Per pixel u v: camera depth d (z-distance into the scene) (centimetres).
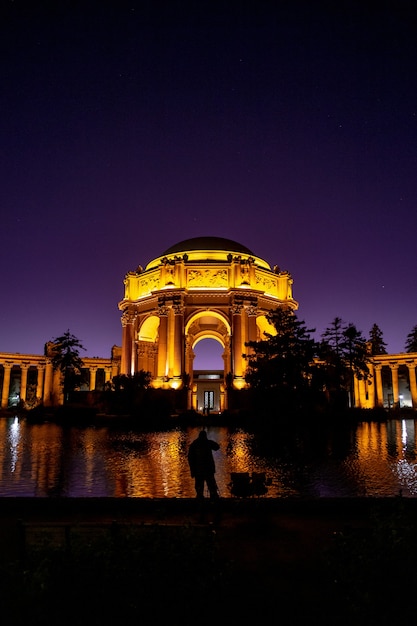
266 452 2705
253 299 6838
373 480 1820
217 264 7044
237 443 3228
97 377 9444
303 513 1221
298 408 4322
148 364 7650
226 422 5053
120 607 566
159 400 5284
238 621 625
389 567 579
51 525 758
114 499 1247
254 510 1227
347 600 601
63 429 4562
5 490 1647
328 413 4841
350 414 5353
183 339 6744
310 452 2684
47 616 552
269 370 4419
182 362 6650
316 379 4522
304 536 1030
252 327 6738
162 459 2403
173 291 6838
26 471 2030
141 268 7969
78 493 1602
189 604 582
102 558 602
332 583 670
